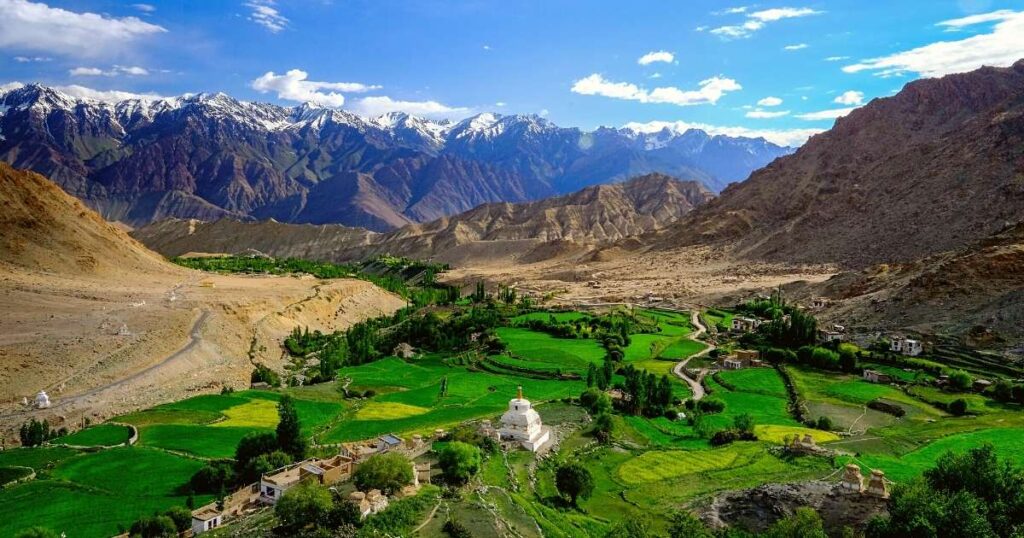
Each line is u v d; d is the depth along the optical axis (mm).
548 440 114188
